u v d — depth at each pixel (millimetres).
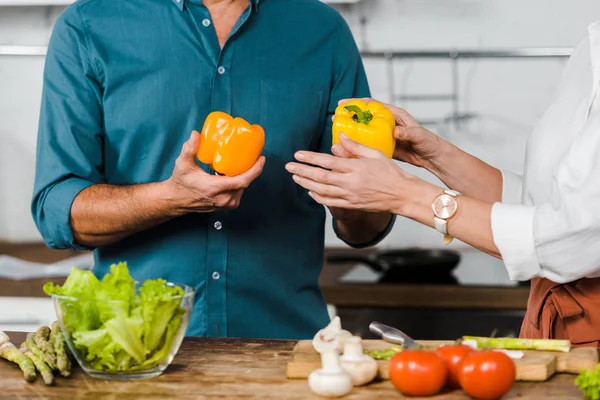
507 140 3611
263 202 1861
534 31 3564
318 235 1973
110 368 1355
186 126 1831
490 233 1507
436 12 3594
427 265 3002
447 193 1543
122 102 1818
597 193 1401
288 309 1907
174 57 1826
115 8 1837
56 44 1837
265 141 1865
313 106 1914
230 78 1851
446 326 2863
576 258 1457
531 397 1287
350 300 2900
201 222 1824
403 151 1901
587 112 1574
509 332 2840
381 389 1336
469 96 3604
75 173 1793
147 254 1830
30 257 3449
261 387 1332
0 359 1493
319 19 1951
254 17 1888
